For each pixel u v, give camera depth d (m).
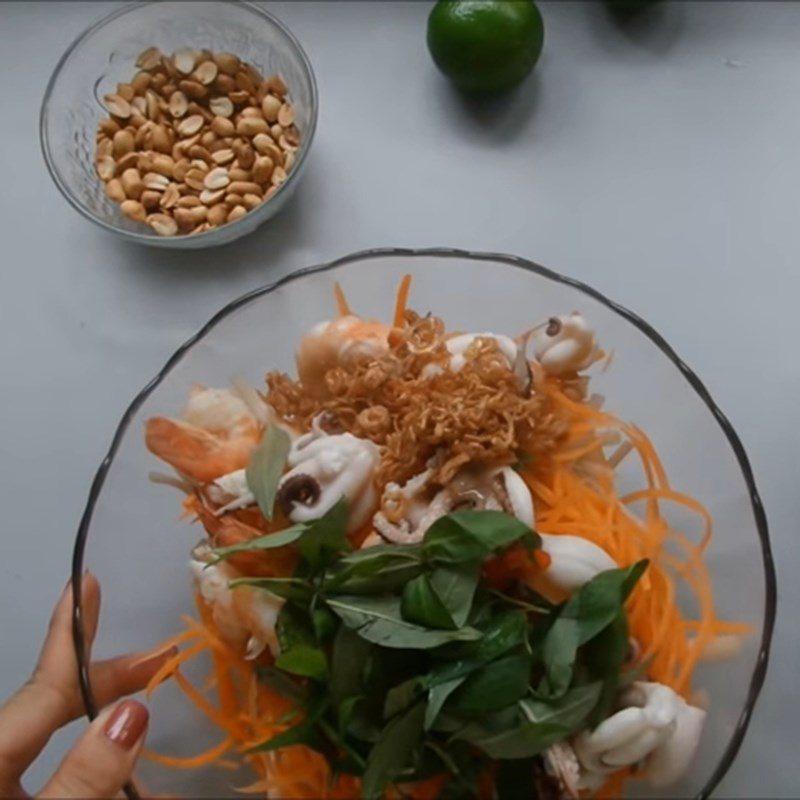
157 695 0.50
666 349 0.52
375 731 0.45
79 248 0.62
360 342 0.52
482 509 0.48
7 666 0.57
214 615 0.49
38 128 0.65
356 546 0.50
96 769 0.47
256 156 0.61
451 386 0.50
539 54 0.61
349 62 0.64
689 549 0.51
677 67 0.63
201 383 0.53
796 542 0.55
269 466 0.49
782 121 0.62
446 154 0.62
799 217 0.60
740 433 0.57
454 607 0.45
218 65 0.62
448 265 0.54
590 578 0.47
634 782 0.49
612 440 0.52
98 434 0.60
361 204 0.62
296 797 0.49
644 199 0.61
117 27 0.63
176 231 0.60
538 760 0.46
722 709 0.49
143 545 0.53
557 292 0.53
